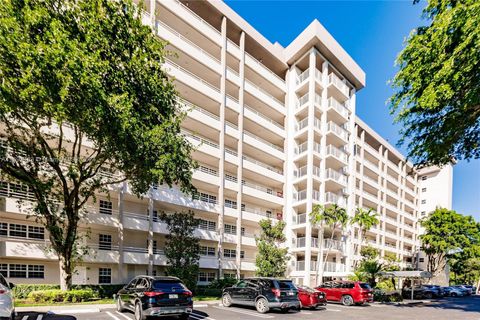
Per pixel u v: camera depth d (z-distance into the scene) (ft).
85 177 52.60
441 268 155.63
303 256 113.91
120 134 40.04
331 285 68.13
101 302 49.93
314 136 120.67
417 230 214.69
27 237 65.31
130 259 75.10
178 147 48.65
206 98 98.43
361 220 109.60
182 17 92.73
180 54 92.68
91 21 39.09
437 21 33.19
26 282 63.57
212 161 102.12
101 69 38.11
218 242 94.43
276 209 123.95
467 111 37.19
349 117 137.39
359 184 157.79
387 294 75.56
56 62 33.47
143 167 46.78
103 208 79.82
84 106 37.40
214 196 105.70
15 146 47.62
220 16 106.01
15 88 35.60
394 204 198.59
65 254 52.75
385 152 188.55
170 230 73.82
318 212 101.30
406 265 194.59
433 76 34.86
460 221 140.87
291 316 43.39
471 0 28.09
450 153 45.88
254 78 119.44
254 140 111.34
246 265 103.60
